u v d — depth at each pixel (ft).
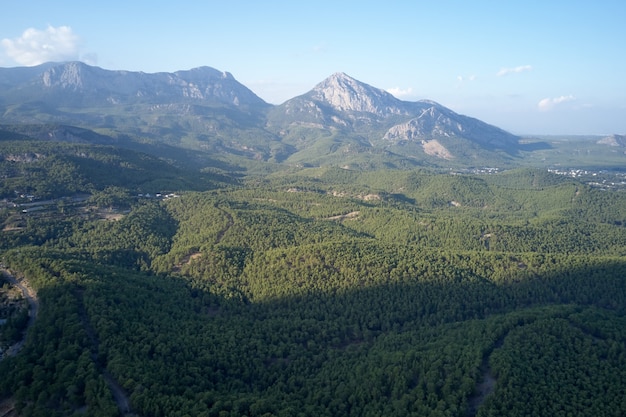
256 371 558.97
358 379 523.70
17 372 469.16
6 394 457.27
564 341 549.13
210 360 548.31
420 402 461.78
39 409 425.28
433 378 491.31
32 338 518.78
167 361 520.83
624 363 513.86
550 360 514.27
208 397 460.14
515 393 458.50
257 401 460.96
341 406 483.51
